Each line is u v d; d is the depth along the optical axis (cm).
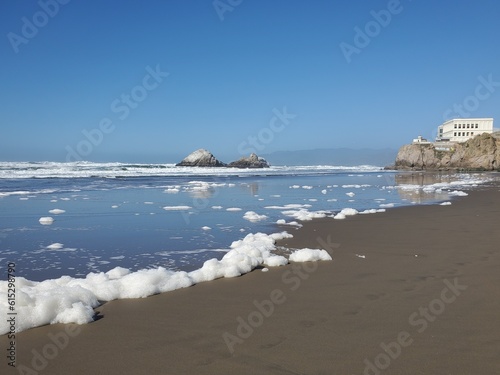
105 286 455
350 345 332
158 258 655
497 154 5938
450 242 759
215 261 553
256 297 454
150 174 4056
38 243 767
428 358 308
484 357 309
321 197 1791
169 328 368
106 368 297
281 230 910
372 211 1218
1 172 3688
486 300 436
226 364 302
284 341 340
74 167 5278
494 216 1107
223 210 1288
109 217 1118
